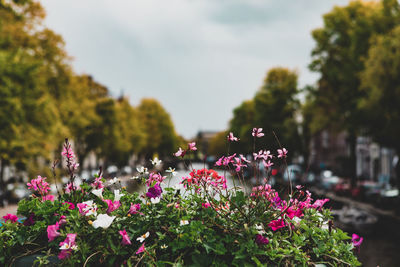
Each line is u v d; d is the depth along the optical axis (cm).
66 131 2152
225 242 251
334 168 5619
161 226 262
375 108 1959
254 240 253
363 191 2608
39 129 1981
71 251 248
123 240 248
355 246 277
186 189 296
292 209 286
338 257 264
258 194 280
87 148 4128
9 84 1789
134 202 302
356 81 2488
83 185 306
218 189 289
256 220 262
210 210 267
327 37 2703
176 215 272
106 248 252
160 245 255
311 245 271
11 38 2028
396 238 1269
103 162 5138
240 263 240
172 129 8156
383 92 1886
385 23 2317
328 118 2745
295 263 252
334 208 1463
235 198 272
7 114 1802
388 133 2005
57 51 2480
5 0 2031
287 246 257
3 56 1831
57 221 271
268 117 4728
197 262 242
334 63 2700
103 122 4209
